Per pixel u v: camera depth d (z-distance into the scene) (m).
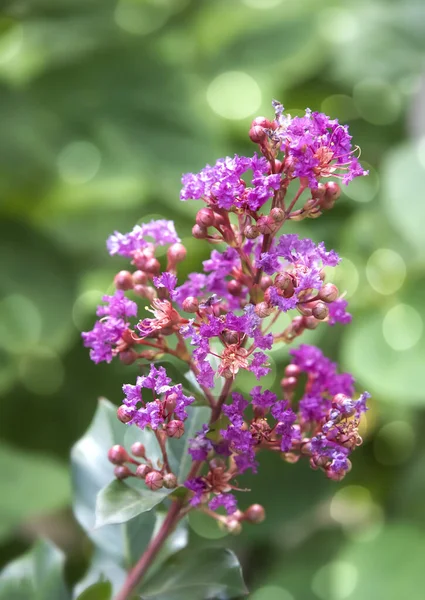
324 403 0.74
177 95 1.47
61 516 1.53
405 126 1.73
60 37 1.55
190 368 0.76
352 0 1.80
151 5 1.67
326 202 0.72
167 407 0.71
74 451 0.83
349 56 1.72
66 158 1.43
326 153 0.71
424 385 1.18
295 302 0.69
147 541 0.81
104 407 0.84
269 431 0.71
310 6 1.73
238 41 1.66
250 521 0.76
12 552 1.36
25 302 1.36
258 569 1.50
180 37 1.66
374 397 1.40
